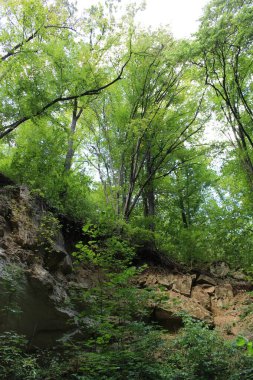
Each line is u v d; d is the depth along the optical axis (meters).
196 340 9.91
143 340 9.16
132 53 16.44
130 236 14.72
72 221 13.45
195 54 14.62
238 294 14.61
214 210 18.27
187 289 14.00
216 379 9.08
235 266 16.22
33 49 12.96
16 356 8.57
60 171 14.32
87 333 10.34
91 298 10.88
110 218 11.65
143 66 17.47
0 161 15.48
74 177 14.70
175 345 10.51
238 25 14.00
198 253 15.93
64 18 14.81
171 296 13.35
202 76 16.34
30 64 13.05
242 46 14.66
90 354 8.84
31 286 9.62
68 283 11.33
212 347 9.85
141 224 16.53
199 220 20.98
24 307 9.34
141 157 18.55
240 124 15.46
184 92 18.05
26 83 12.74
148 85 17.64
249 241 15.96
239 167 17.05
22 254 10.02
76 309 10.85
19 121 13.02
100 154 18.92
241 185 17.62
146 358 9.23
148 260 14.98
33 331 9.48
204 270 15.81
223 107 17.27
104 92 17.22
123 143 17.36
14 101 12.84
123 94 18.36
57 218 12.80
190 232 16.52
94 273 12.83
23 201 11.27
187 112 17.94
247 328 12.07
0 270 9.07
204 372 9.30
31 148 14.59
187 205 21.91
